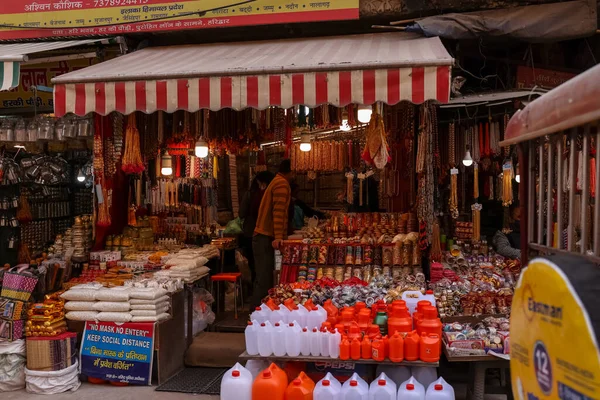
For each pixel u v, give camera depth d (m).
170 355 5.45
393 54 5.20
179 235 9.04
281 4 6.45
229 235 9.29
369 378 4.38
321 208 11.11
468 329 4.44
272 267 7.00
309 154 8.68
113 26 6.79
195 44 7.18
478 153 6.46
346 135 9.00
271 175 7.83
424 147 5.84
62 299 5.47
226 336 6.17
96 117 6.33
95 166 6.36
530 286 1.49
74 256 7.16
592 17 5.96
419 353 4.15
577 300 1.26
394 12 6.44
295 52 5.95
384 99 4.75
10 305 5.22
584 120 1.63
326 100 4.87
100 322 5.29
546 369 1.39
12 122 6.70
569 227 2.04
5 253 9.02
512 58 7.04
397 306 4.47
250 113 7.73
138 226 8.03
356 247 6.49
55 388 5.07
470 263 6.66
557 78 6.71
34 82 7.42
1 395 5.08
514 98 5.65
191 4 6.61
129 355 5.22
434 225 6.13
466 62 7.23
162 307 5.39
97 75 5.30
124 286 5.51
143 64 5.90
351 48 5.87
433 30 6.04
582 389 1.24
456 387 5.03
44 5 6.91
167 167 8.25
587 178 1.92
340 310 4.98
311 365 4.54
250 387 4.09
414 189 7.35
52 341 5.11
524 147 2.34
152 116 7.31
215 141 7.86
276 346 4.32
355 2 6.35
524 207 2.34
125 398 4.93
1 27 7.00
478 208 6.50
